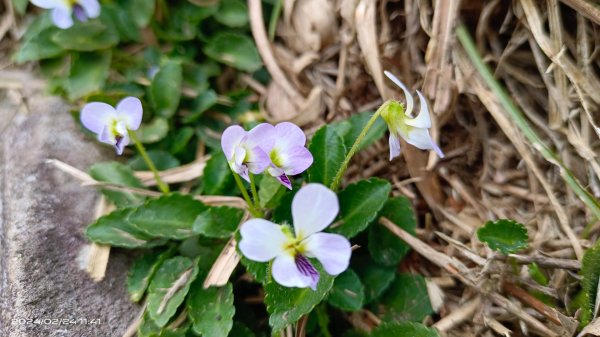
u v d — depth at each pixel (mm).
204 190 105
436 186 110
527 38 101
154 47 124
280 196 96
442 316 97
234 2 126
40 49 121
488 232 90
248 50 124
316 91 117
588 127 96
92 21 121
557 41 97
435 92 106
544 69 99
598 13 93
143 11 123
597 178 96
